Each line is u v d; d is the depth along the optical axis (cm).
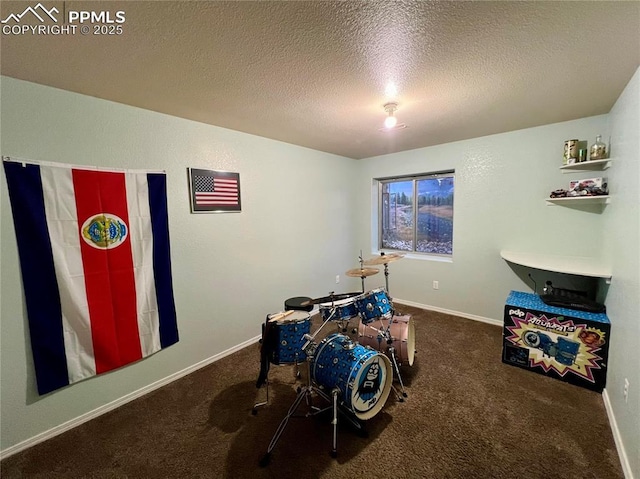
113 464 159
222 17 112
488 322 336
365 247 450
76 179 183
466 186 335
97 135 192
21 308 167
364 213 445
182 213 240
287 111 221
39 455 166
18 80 161
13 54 135
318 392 189
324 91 185
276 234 324
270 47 135
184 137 238
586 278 269
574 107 223
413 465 153
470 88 184
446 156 347
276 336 179
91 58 141
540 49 140
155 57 142
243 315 294
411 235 420
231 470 154
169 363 236
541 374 231
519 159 295
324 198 389
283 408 202
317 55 143
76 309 186
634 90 164
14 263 164
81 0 101
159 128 222
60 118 176
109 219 198
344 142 330
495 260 323
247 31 122
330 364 174
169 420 192
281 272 334
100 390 199
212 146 258
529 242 296
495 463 153
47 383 176
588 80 175
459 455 158
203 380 238
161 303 228
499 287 324
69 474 154
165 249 229
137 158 211
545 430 173
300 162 350
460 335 304
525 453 158
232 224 278
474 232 335
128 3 103
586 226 264
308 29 122
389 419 186
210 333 265
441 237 390
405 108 220
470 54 144
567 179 269
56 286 178
